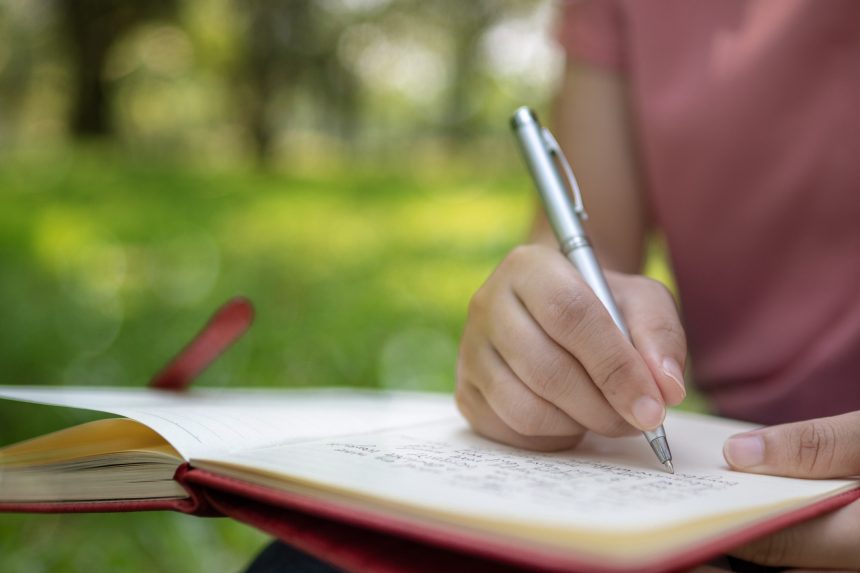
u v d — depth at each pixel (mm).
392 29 19234
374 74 20281
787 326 1055
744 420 1068
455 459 689
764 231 1073
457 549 477
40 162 11969
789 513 561
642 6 1191
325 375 2986
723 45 1112
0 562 1521
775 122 1055
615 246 1288
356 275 5090
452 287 4836
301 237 6465
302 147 21047
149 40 18250
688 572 524
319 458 656
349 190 11016
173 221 6703
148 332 3441
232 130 19359
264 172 15094
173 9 16547
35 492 743
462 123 22375
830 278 1025
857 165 998
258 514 594
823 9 1006
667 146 1153
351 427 834
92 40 16328
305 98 18953
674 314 783
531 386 739
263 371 2953
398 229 7301
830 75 1014
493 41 19562
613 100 1291
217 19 17375
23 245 5129
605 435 736
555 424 745
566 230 846
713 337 1144
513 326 750
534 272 758
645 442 815
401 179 14375
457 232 7211
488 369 779
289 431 767
